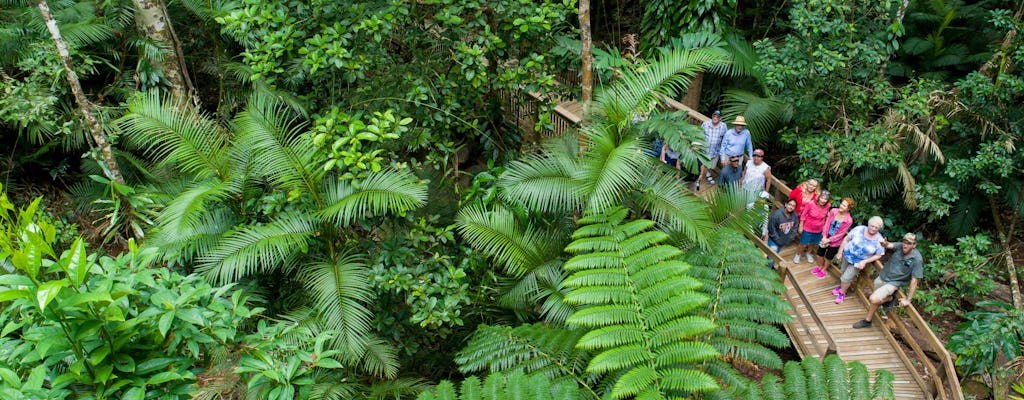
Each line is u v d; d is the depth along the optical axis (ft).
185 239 18.40
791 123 36.22
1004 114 30.55
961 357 24.29
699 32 31.30
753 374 22.75
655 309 16.65
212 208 20.25
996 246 33.45
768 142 39.09
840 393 16.28
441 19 21.09
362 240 20.62
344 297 18.63
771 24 38.50
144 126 19.34
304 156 18.97
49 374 9.12
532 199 19.04
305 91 26.27
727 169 29.14
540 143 25.63
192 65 30.94
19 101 23.13
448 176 25.12
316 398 17.34
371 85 23.18
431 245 20.44
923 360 22.34
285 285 21.22
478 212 20.18
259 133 18.99
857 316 25.04
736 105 34.63
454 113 25.30
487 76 23.29
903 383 22.00
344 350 18.06
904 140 31.71
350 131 18.33
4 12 28.07
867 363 22.90
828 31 28.76
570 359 18.13
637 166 19.49
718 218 21.42
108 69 30.09
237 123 19.65
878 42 29.48
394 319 20.77
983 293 29.81
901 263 22.94
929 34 35.96
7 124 27.76
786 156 37.58
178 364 9.70
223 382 15.84
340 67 20.24
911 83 32.42
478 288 21.29
